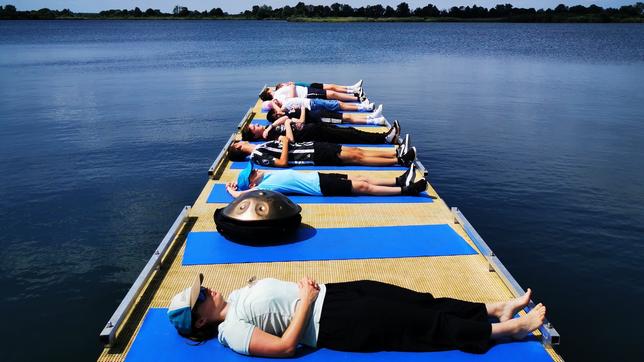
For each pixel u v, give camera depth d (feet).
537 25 456.04
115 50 155.02
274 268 18.21
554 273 23.95
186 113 58.08
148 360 13.26
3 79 86.48
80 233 27.48
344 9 553.64
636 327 20.16
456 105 62.95
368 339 13.47
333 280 17.47
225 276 17.63
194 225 21.79
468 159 40.65
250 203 19.79
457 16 535.60
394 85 79.87
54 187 34.19
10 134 47.98
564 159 40.73
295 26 413.59
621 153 42.39
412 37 241.55
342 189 25.07
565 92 74.59
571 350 18.84
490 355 13.65
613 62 122.83
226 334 13.38
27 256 24.90
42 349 18.65
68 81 83.92
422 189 25.45
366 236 20.80
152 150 43.01
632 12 488.44
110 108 60.75
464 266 18.58
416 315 13.56
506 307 14.82
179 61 118.32
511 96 70.23
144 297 16.31
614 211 30.68
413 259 19.02
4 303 21.17
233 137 35.09
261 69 100.37
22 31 315.58
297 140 34.24
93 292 22.08
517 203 31.94
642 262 24.88
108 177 36.24
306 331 13.67
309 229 21.44
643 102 66.08
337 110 42.83
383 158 30.66
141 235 27.35
